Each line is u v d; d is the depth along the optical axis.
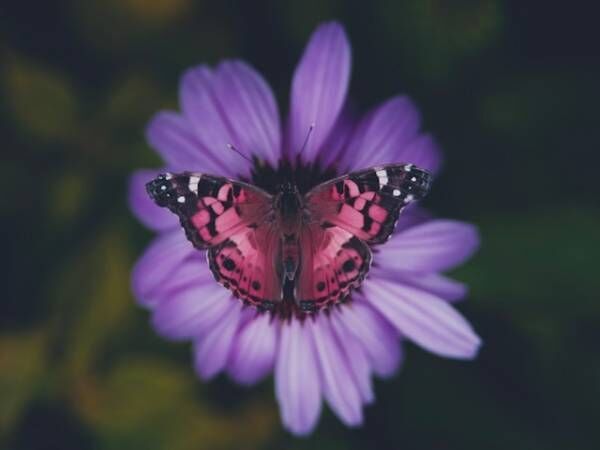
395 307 0.27
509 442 0.29
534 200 0.29
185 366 0.29
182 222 0.25
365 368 0.27
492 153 0.29
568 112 0.29
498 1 0.29
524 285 0.29
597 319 0.29
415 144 0.27
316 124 0.27
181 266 0.27
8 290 0.29
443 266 0.26
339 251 0.26
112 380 0.29
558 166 0.29
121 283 0.29
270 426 0.29
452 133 0.29
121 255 0.29
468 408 0.29
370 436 0.29
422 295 0.26
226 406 0.29
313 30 0.29
